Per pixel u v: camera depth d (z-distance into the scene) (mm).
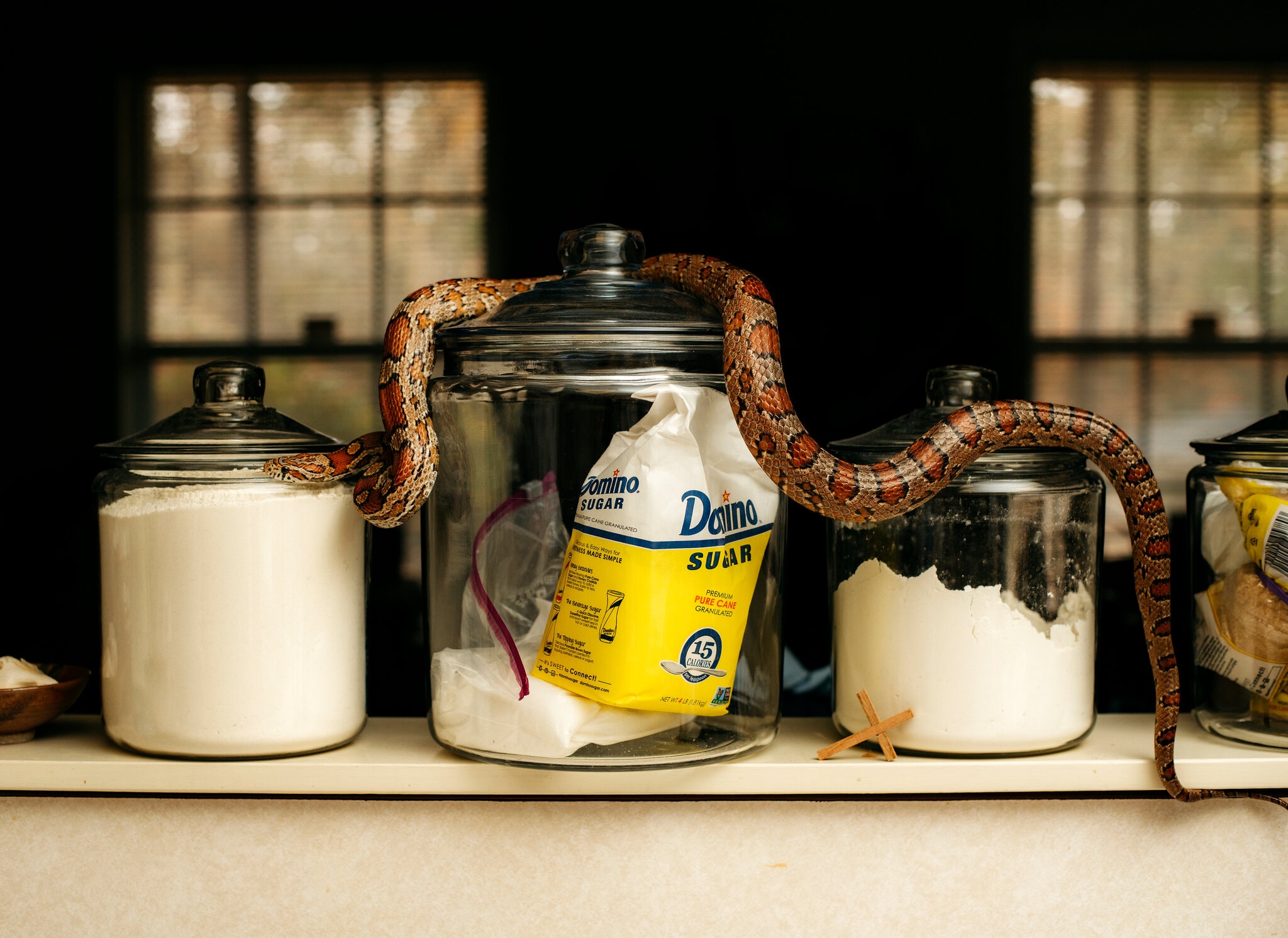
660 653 1294
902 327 4215
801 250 4258
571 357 1353
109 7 4711
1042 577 1348
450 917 1365
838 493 1311
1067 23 4465
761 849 1363
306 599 1350
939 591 1341
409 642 3248
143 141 4922
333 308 4969
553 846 1361
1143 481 1357
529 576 1361
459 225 4863
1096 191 5000
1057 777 1337
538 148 4461
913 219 4227
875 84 4238
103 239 4766
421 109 4816
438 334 1402
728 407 1346
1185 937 1366
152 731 1342
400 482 1333
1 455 4754
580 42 4430
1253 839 1364
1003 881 1365
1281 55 4719
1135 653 2777
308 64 4754
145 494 1339
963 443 1329
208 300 4984
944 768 1335
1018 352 4242
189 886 1364
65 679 1443
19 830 1362
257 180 4949
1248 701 1389
